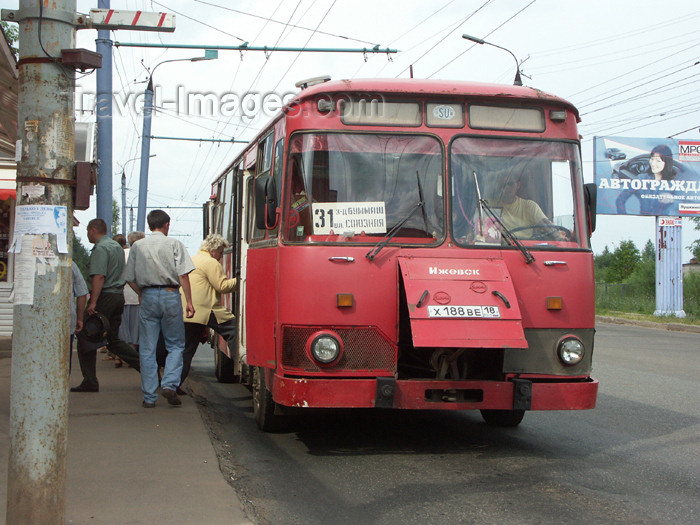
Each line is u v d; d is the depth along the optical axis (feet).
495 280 20.76
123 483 17.56
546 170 22.34
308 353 20.27
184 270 26.66
